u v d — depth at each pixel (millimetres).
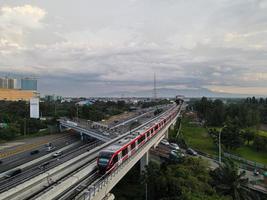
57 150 96438
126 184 66562
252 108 185500
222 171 56531
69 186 36375
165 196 49219
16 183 51375
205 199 41344
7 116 141500
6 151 93938
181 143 111625
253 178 69125
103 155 42469
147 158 69375
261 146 104438
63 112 188500
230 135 102250
